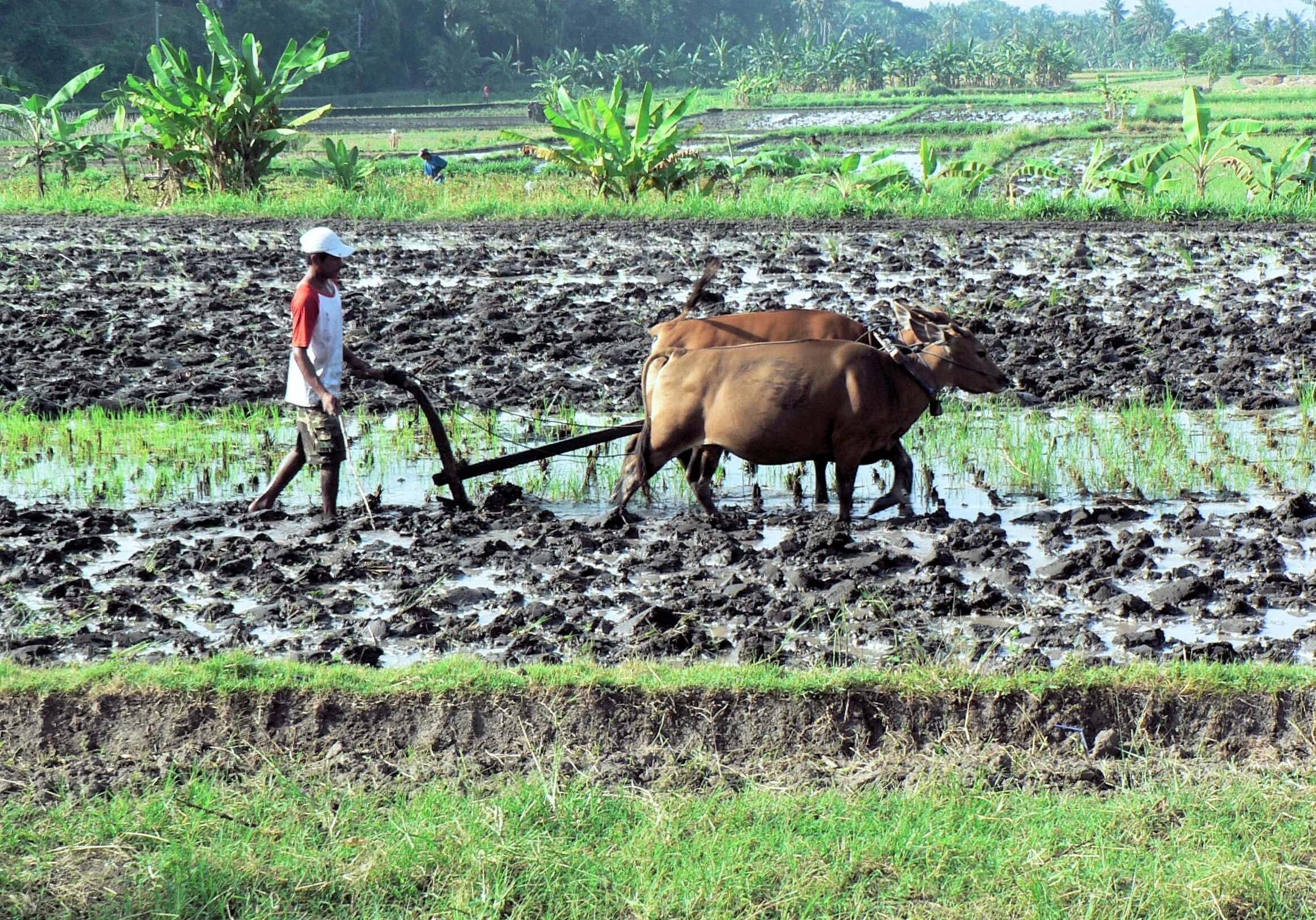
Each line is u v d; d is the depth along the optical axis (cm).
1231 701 2189
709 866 1720
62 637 2444
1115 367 4722
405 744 2155
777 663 2367
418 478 3575
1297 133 18400
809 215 8756
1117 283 6469
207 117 9456
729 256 7169
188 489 3434
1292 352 4888
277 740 2152
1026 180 12875
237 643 2459
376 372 3177
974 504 3359
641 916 1648
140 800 1912
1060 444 3844
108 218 8881
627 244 7688
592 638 2452
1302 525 3084
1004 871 1744
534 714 2178
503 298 6062
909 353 3125
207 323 5531
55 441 3812
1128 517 3194
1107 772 2067
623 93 9169
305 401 3100
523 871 1734
